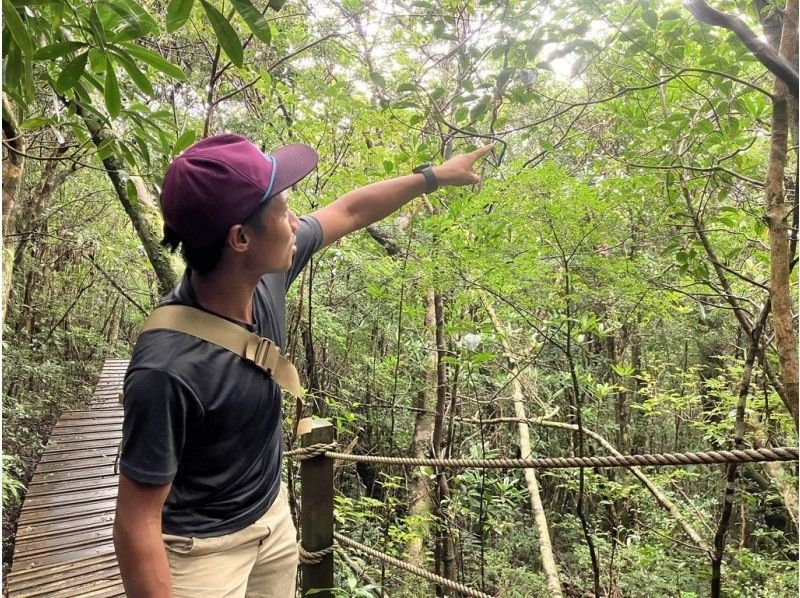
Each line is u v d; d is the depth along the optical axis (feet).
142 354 2.67
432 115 6.86
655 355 18.63
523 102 6.21
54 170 15.38
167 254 7.86
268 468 3.56
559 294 6.11
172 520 3.17
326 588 6.38
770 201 4.61
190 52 12.33
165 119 5.13
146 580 2.58
